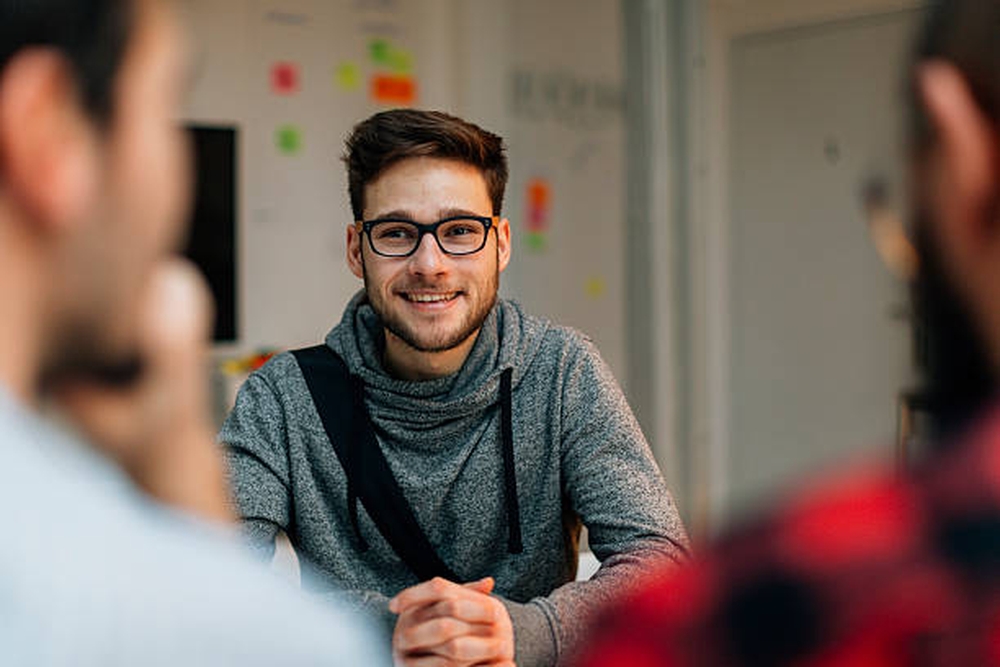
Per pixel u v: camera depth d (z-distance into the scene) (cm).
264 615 39
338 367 150
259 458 149
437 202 142
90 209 39
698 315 477
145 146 40
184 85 42
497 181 148
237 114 389
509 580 150
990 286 40
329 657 40
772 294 498
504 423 149
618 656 40
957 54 40
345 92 413
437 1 432
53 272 39
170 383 42
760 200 500
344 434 148
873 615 36
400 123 143
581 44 466
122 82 40
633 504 146
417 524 148
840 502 40
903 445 43
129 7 40
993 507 37
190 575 38
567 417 151
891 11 446
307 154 405
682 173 472
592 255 477
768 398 501
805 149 482
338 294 416
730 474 506
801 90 482
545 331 155
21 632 35
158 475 42
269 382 152
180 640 37
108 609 36
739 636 38
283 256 402
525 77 450
